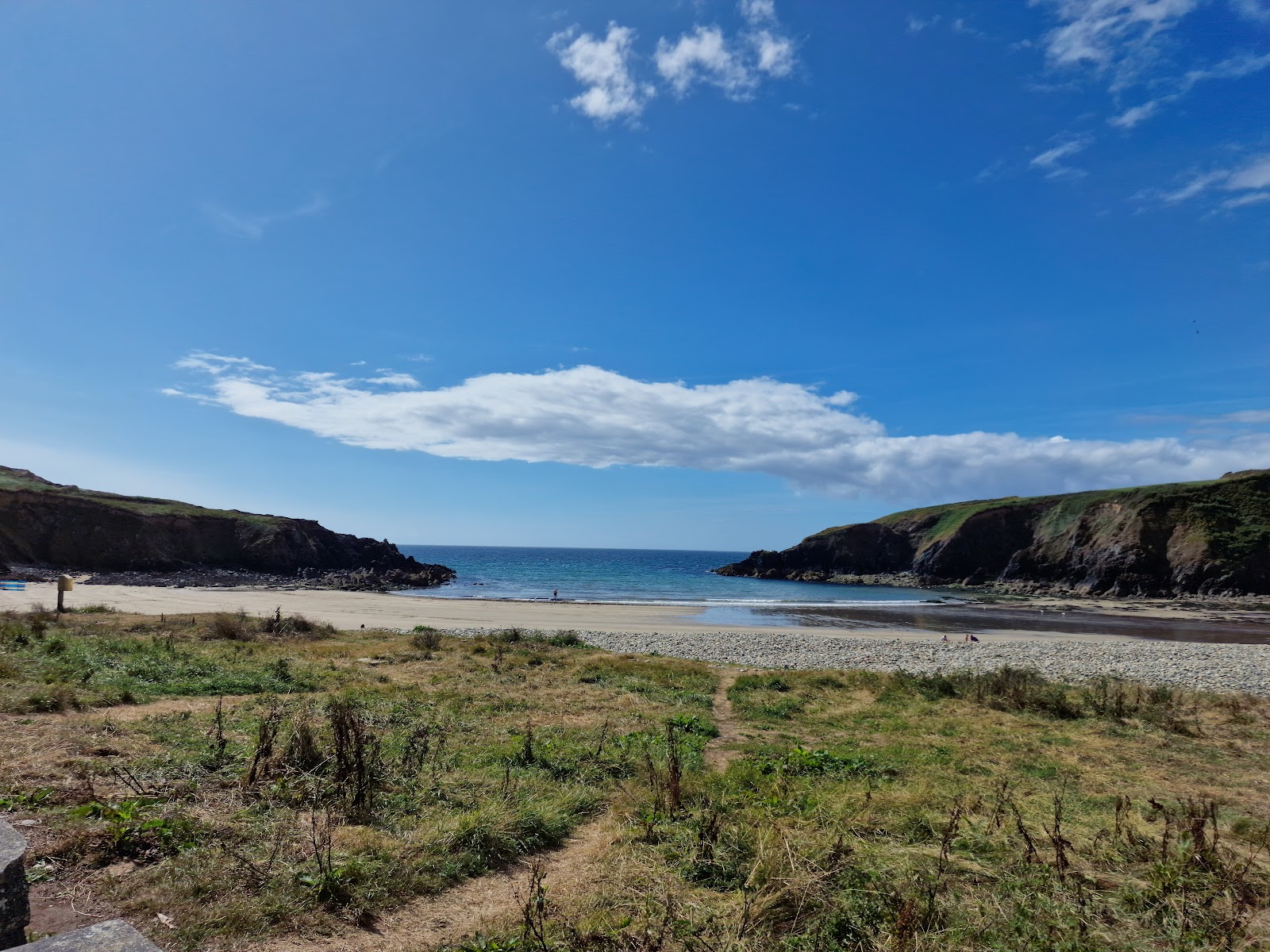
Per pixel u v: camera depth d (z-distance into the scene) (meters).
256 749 8.06
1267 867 5.82
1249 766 10.74
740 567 117.38
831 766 9.73
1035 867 5.74
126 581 58.38
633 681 17.81
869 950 4.38
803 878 5.18
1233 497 78.88
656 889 5.24
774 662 28.23
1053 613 57.59
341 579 72.31
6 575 54.22
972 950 4.30
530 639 28.52
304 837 5.81
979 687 17.23
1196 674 26.12
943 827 6.70
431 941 4.55
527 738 9.70
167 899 4.55
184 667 14.41
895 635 40.44
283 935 4.40
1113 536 81.19
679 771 8.14
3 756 7.09
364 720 10.76
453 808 7.02
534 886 5.13
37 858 4.88
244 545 76.31
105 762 7.37
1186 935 4.55
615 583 91.12
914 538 111.12
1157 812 7.54
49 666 13.01
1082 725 13.76
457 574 104.50
